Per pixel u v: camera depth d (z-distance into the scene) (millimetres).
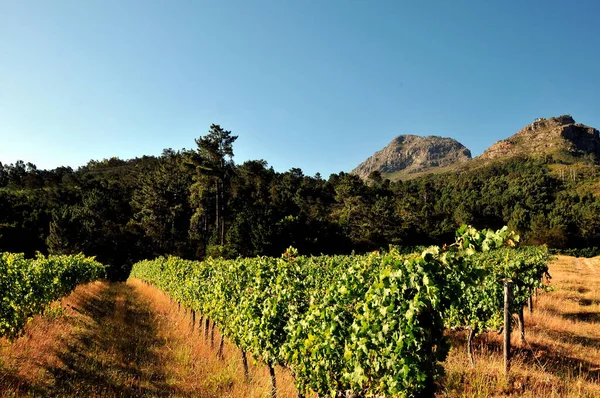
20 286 10172
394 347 4152
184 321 14711
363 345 4434
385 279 4297
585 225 69312
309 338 5406
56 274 14617
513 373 6984
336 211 71188
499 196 101000
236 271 10008
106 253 49531
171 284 19047
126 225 57531
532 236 66625
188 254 51062
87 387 6965
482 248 3783
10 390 6215
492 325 8742
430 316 4191
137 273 38156
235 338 8656
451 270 4062
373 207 57156
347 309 5363
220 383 7566
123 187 79375
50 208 57062
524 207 87812
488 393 6164
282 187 79938
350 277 5457
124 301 20875
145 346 10516
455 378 6668
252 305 7754
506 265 10070
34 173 92500
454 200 98312
